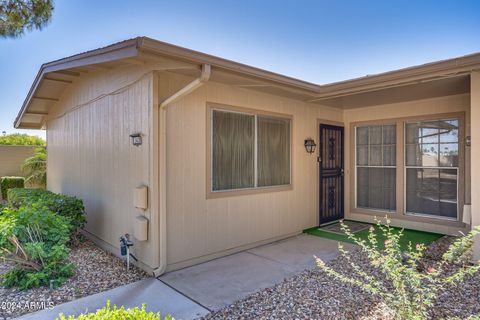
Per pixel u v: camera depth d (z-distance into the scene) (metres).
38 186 10.37
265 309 2.93
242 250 4.88
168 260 4.00
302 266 4.12
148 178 3.89
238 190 4.84
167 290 3.41
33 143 18.70
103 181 5.00
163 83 3.91
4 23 4.63
